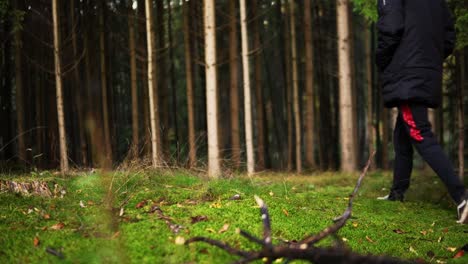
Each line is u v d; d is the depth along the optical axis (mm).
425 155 3203
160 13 11078
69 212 2510
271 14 12508
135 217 2461
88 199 2852
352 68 10711
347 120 8852
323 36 11805
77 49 9906
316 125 12250
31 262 1799
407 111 3283
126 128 12891
